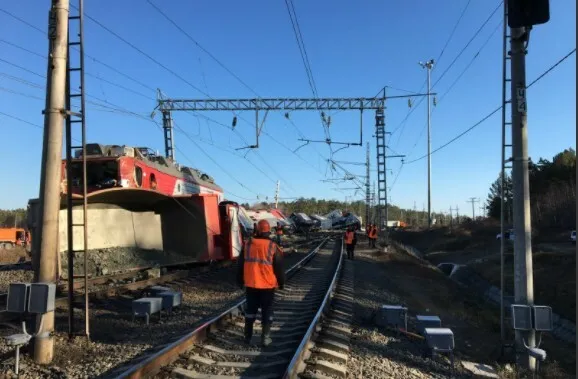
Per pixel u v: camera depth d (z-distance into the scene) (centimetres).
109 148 1792
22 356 722
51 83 760
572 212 6059
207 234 2002
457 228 7244
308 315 1105
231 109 3166
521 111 935
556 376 901
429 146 7144
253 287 821
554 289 2305
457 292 2131
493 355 962
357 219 9200
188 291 1470
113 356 742
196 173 2817
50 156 751
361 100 3147
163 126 3312
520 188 935
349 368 751
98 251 1747
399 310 1073
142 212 2003
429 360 880
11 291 697
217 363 713
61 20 770
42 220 741
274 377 657
